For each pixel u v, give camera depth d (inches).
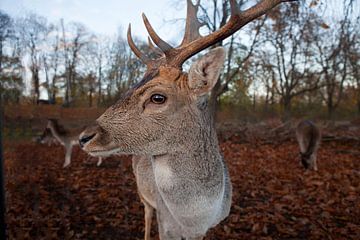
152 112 88.4
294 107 985.5
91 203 226.4
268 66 794.8
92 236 175.2
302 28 481.4
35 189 255.9
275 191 250.7
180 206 92.1
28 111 608.4
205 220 94.7
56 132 367.9
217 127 614.5
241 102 935.7
